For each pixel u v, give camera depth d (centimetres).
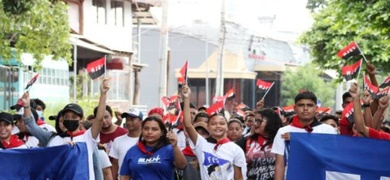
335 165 1047
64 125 1087
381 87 1125
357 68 1056
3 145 1105
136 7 4756
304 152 1050
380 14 2038
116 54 4247
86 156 1065
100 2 4359
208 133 1220
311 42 3631
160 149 1055
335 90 6856
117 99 4362
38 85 3127
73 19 4059
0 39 2164
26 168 1066
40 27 2280
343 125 1175
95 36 4300
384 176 1045
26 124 1130
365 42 3030
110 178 1150
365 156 1048
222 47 4497
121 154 1218
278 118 1173
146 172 1052
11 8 2112
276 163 1064
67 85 3591
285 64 7250
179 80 1098
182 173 1152
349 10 2133
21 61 2592
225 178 1090
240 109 1778
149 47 6400
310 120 1064
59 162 1062
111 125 1312
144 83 6400
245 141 1235
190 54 6600
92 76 1058
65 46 2391
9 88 2725
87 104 3303
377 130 1109
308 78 6738
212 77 6531
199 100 6569
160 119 1059
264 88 1476
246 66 7038
